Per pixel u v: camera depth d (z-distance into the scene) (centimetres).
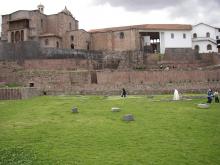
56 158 2000
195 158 2031
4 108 4200
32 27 10169
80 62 8362
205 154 2106
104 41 10419
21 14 10356
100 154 2083
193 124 2973
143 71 7262
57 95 6600
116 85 6912
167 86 6681
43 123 3088
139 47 10231
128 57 8938
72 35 10250
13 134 2631
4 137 2534
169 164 1917
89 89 6938
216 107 3997
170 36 10594
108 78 7381
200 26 11831
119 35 10288
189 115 3419
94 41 10556
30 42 8531
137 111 3744
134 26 10519
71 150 2170
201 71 7050
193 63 8731
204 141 2406
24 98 5769
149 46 10631
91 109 3988
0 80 7694
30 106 4388
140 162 1941
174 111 3697
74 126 2917
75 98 5541
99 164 1895
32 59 8288
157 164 1911
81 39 10138
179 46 10650
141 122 3089
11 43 8562
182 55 9394
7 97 5759
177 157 2041
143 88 6756
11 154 2081
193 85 6625
